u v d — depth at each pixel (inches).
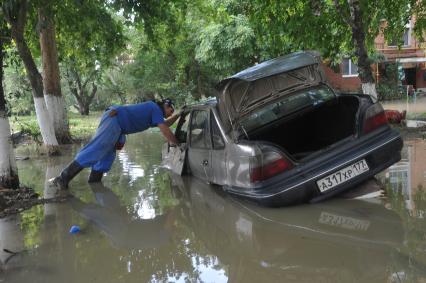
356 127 199.0
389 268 133.0
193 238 179.0
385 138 197.8
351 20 397.1
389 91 1098.7
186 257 159.2
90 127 855.1
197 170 270.4
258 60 887.1
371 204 194.9
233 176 207.6
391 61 1158.3
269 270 140.2
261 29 509.0
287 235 167.9
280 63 213.6
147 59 1175.6
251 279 134.7
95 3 499.8
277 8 466.9
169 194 253.8
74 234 191.9
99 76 1321.4
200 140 258.5
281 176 190.7
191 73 1164.5
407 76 1273.4
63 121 565.6
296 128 254.1
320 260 143.5
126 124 294.4
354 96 219.8
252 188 193.8
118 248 172.7
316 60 221.3
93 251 170.6
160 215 214.7
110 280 143.1
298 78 224.7
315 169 190.5
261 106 221.5
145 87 1302.9
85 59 646.5
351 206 193.9
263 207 199.8
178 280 139.3
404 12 535.5
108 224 204.7
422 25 554.9
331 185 190.9
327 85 231.3
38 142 521.0
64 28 551.5
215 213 209.9
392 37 552.1
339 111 235.9
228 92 211.9
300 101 244.1
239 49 865.5
